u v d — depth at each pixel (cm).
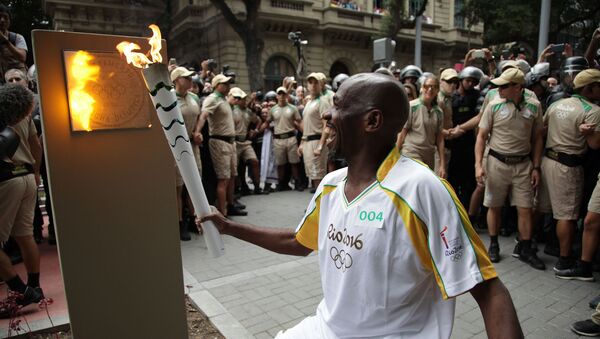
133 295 181
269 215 610
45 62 153
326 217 126
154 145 178
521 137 388
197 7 1612
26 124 315
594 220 349
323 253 124
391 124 112
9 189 288
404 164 112
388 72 469
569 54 622
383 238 106
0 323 289
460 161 528
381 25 2092
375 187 110
